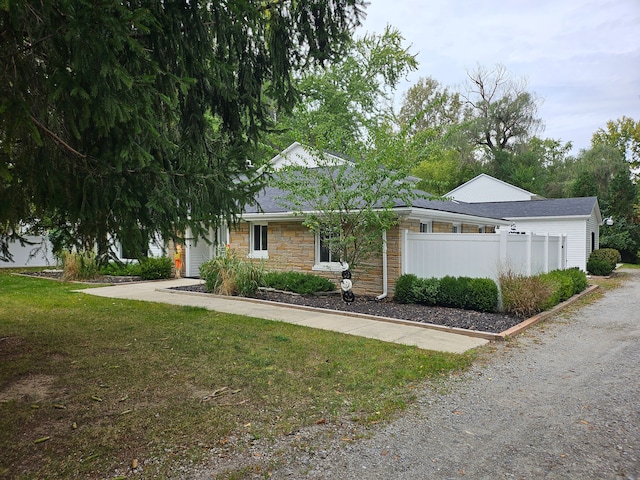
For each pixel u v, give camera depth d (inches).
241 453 124.1
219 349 229.1
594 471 116.3
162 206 163.6
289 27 203.9
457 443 132.2
